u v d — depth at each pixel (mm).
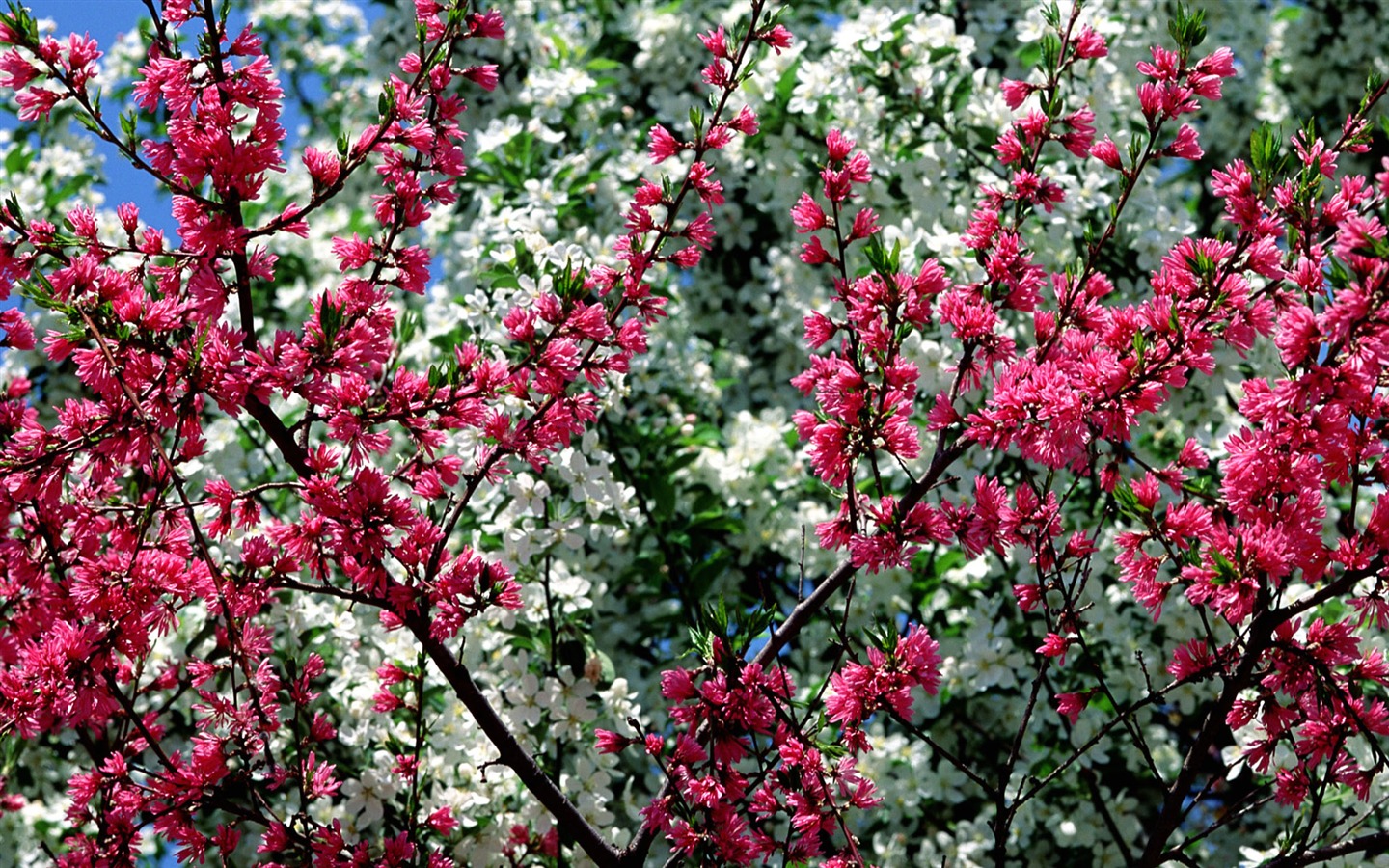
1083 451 2713
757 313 6301
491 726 3035
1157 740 4871
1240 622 2877
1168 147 3043
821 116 5137
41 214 5965
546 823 3754
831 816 2793
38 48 2705
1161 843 2811
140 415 2566
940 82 4965
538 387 2938
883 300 2848
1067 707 2867
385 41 6164
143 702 4391
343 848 3018
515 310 2934
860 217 2996
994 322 2898
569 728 3838
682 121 5875
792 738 2797
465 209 5574
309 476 2861
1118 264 4840
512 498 4234
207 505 3035
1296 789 2801
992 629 4574
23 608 2756
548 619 4098
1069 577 4516
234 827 2959
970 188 4984
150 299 2752
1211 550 2605
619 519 4266
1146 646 4750
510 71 5805
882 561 2812
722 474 5250
